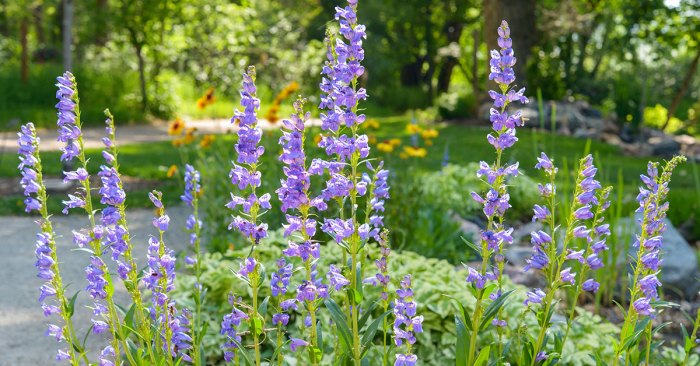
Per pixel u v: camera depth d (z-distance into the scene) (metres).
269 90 29.30
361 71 2.50
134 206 10.53
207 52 29.97
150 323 2.92
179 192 11.30
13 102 24.12
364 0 31.97
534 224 8.91
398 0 32.56
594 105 30.31
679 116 37.00
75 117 2.73
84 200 2.75
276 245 5.98
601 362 2.68
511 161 11.05
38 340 5.41
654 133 24.88
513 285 5.14
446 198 9.66
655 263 2.69
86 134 21.02
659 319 6.57
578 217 2.51
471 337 2.55
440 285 4.84
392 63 32.44
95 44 27.89
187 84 30.30
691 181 13.67
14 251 8.09
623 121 25.00
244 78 2.48
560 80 28.53
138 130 23.09
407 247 7.61
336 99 2.50
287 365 4.15
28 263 7.60
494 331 4.33
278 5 32.47
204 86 30.02
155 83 27.39
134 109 25.98
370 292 4.62
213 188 8.30
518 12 25.70
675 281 7.19
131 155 15.41
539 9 28.73
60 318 5.77
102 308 2.80
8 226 9.33
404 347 3.98
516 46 25.84
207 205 8.08
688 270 7.25
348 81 2.52
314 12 31.69
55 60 33.94
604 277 6.40
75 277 6.94
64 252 7.85
